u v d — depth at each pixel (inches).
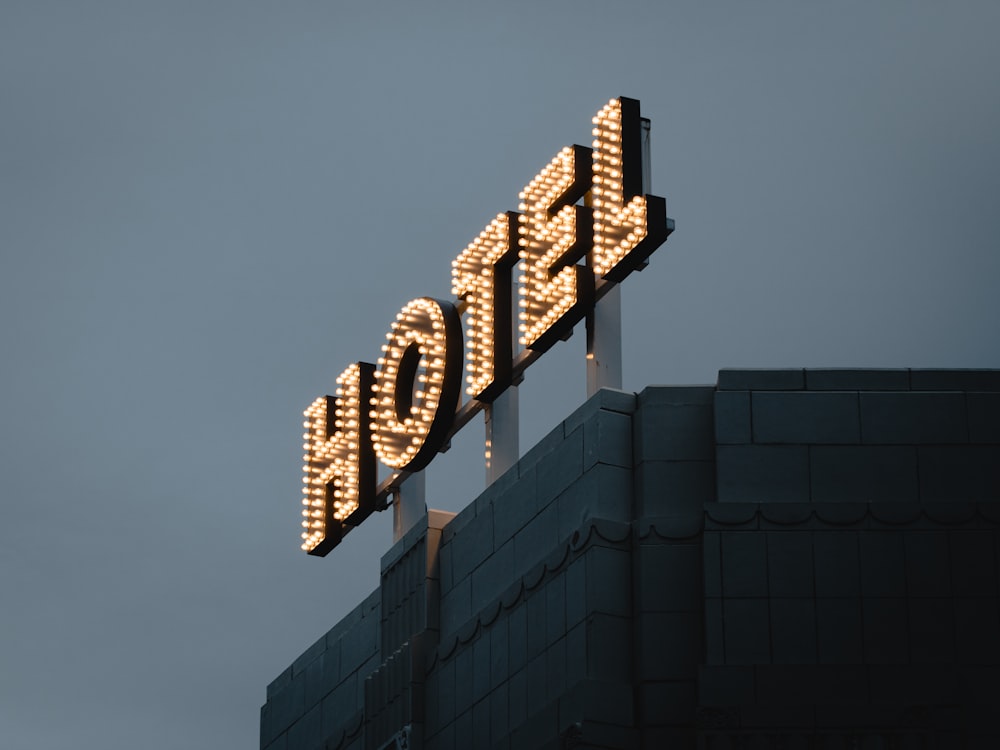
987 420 1407.5
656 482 1416.1
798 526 1378.0
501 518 1562.5
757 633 1349.7
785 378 1423.5
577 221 1568.7
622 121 1574.8
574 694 1371.8
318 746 1829.5
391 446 1777.8
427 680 1615.4
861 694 1330.0
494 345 1660.9
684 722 1348.4
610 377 1541.6
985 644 1344.7
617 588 1396.4
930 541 1373.0
